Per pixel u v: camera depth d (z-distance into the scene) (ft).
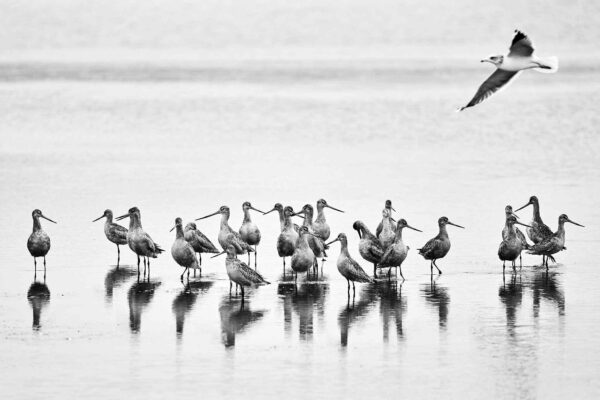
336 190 168.86
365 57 465.06
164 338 91.09
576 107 285.23
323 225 122.72
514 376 81.76
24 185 173.27
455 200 158.81
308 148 224.53
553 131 246.06
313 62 442.50
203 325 94.84
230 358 86.22
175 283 109.81
